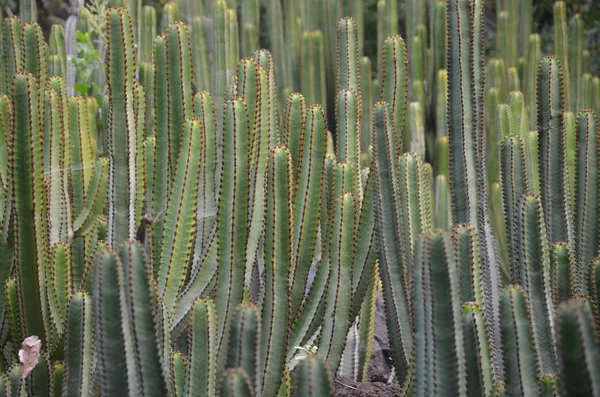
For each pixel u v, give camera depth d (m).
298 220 2.83
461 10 3.36
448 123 3.40
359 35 6.80
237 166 2.54
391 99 4.37
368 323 3.15
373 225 2.85
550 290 2.46
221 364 2.45
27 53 3.64
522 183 3.13
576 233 3.16
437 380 1.88
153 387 1.92
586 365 1.61
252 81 2.94
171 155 3.00
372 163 2.84
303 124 2.89
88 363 2.32
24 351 2.41
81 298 2.30
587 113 3.16
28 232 2.65
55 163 3.05
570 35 7.24
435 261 1.89
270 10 6.59
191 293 2.77
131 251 1.92
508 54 7.02
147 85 3.71
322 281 2.80
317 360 1.75
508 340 2.00
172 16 6.25
